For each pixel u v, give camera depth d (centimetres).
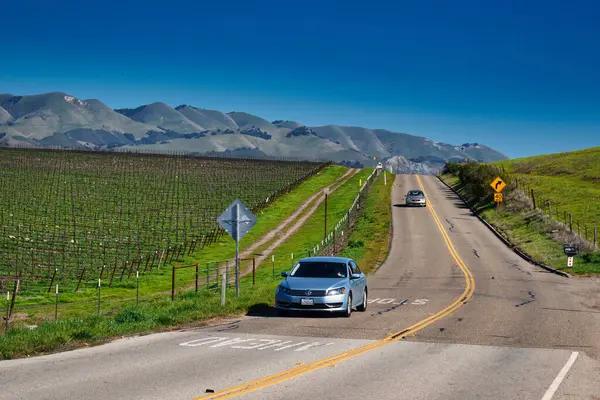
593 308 2127
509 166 11362
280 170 12300
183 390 888
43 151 12862
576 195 6912
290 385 936
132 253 5403
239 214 2114
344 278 1870
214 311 1811
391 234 5406
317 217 7725
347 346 1306
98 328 1402
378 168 12531
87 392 865
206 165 12431
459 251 4478
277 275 3953
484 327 1641
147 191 8994
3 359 1115
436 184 10575
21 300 3378
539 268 3725
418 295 2520
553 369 1109
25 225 6109
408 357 1196
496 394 916
